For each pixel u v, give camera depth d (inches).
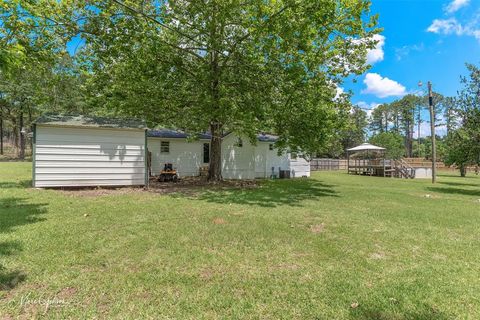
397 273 135.8
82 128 394.3
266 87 417.4
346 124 511.5
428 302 109.2
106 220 218.5
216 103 429.7
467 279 130.6
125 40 375.2
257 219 237.0
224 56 424.5
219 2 363.6
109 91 464.1
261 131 522.6
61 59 414.9
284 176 748.6
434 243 183.5
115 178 418.0
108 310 98.4
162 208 272.1
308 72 400.8
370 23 381.4
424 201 363.3
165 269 132.9
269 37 371.9
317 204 321.1
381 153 1268.5
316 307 103.9
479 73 482.3
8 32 319.0
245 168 721.6
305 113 428.8
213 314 97.9
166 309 100.0
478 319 98.7
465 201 372.2
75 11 361.4
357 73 429.4
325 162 1289.4
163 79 450.0
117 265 135.6
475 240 192.1
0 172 590.9
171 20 390.9
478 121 483.8
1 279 117.7
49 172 378.0
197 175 705.0
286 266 141.2
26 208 254.4
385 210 291.4
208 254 153.4
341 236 194.1
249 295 111.4
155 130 665.6
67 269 129.3
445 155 544.7
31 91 1072.8
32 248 152.6
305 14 327.6
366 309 103.1
